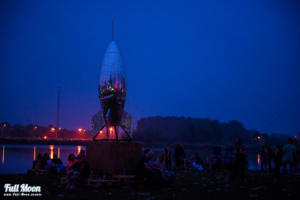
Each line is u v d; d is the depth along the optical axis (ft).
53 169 58.90
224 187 41.19
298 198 32.48
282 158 60.70
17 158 102.73
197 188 40.40
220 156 78.59
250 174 59.93
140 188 39.50
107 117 46.80
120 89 45.70
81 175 41.04
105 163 42.93
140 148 45.93
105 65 45.96
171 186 40.70
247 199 32.14
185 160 76.33
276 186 41.93
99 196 33.58
